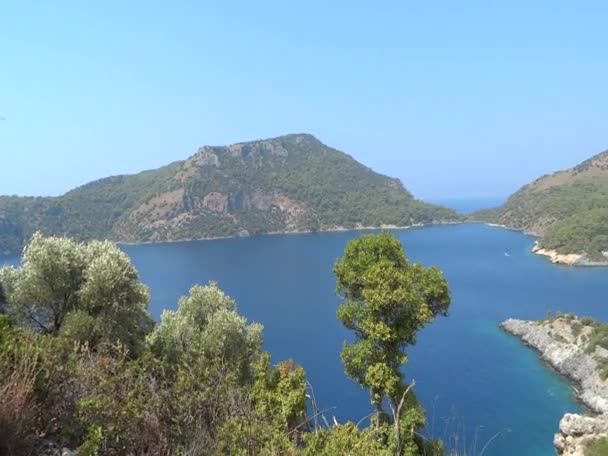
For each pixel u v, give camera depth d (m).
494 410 60.00
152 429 6.96
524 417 57.97
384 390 21.72
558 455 46.91
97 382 7.43
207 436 7.32
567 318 88.50
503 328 97.81
